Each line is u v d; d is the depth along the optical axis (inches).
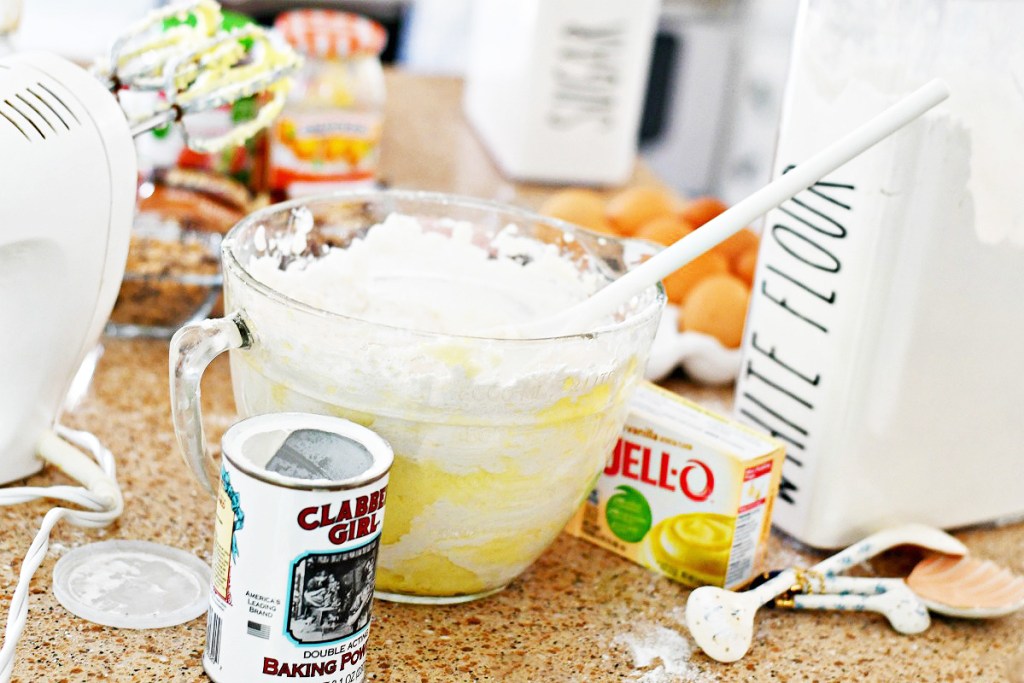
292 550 22.9
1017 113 29.0
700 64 100.3
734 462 29.8
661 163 104.4
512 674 26.8
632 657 28.1
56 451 30.8
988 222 29.8
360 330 24.7
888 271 30.2
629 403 28.7
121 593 27.7
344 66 46.8
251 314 26.1
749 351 34.6
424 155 62.0
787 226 32.6
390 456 24.0
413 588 28.4
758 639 29.4
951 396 32.0
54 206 27.5
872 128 26.1
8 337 28.9
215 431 35.5
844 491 32.5
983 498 34.7
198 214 41.3
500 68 62.0
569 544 32.8
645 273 27.3
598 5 56.8
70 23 87.0
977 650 30.0
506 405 25.2
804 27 31.7
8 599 26.8
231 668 24.1
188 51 30.3
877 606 30.5
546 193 59.8
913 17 29.0
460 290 33.4
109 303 30.6
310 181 47.2
